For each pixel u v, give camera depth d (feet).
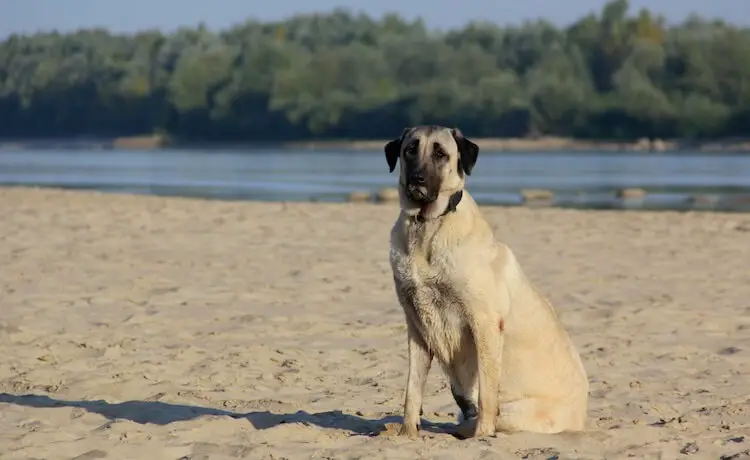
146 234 58.44
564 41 360.69
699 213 74.38
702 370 29.50
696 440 20.95
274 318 35.88
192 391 25.95
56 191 88.69
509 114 322.96
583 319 36.88
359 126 343.05
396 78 351.25
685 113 305.73
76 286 41.55
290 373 28.35
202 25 456.45
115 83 408.67
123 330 33.71
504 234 61.26
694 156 244.01
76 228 60.75
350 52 353.72
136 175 153.48
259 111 361.10
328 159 235.40
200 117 371.35
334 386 27.07
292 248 53.62
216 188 121.08
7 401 24.53
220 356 30.07
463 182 20.38
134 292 40.50
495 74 343.26
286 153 291.38
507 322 20.67
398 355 30.71
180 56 402.11
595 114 316.60
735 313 37.78
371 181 137.08
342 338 33.17
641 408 24.98
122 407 23.75
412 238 20.24
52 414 22.98
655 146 298.15
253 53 366.22
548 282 44.57
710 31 346.95
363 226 64.03
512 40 373.81
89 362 29.04
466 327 20.44
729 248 55.67
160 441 20.33
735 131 308.60
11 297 38.96
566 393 21.27
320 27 458.50
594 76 348.38
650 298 40.78
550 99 320.09
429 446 19.92
